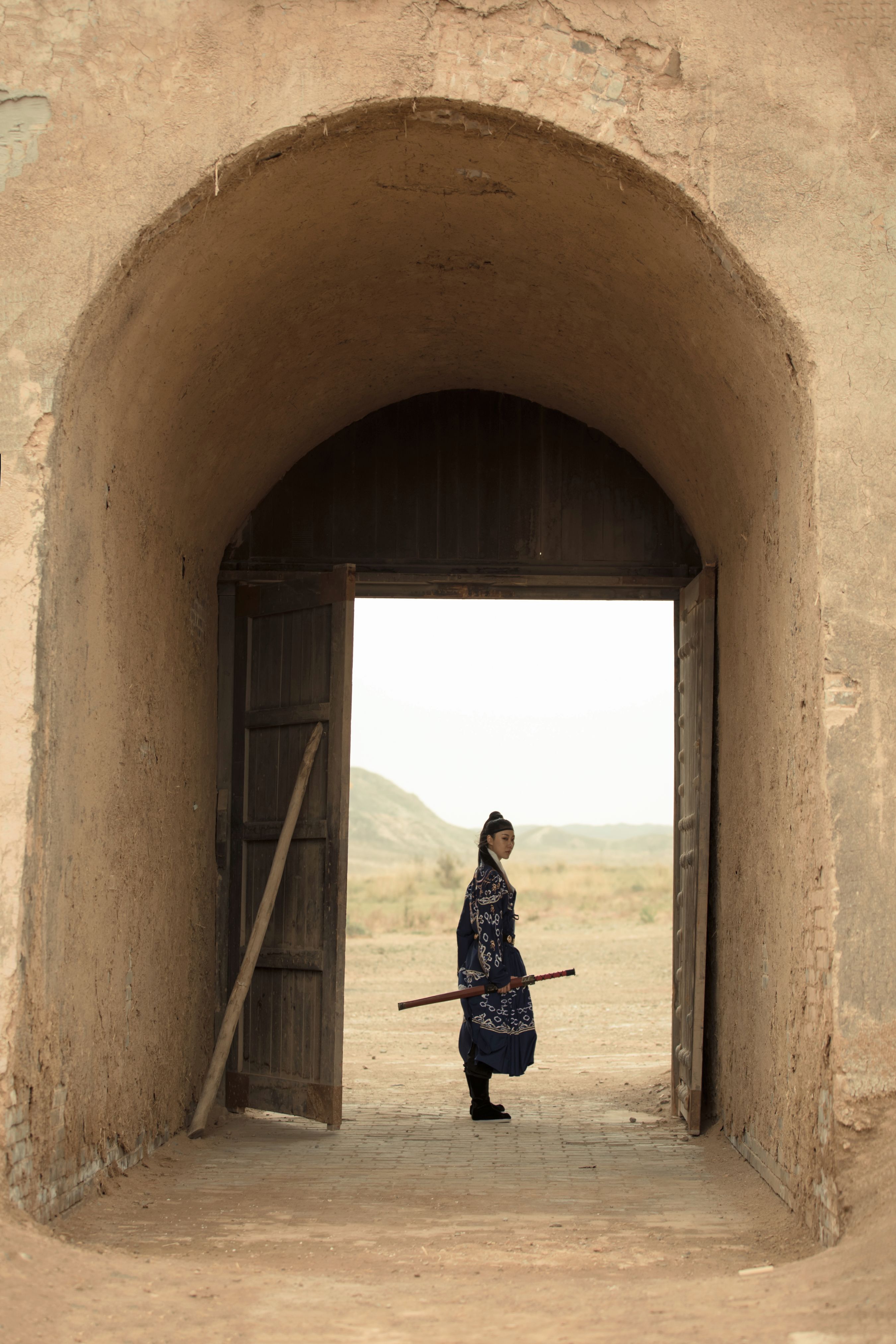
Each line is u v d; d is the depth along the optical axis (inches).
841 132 210.8
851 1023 187.2
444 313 301.9
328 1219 210.5
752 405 240.1
